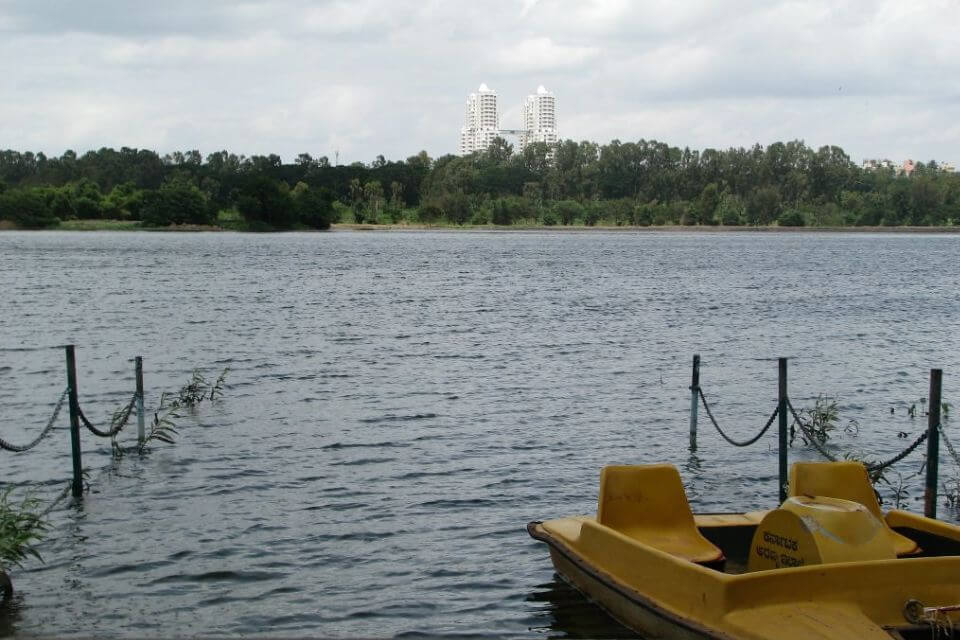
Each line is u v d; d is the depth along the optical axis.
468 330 34.16
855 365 27.23
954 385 24.00
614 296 50.22
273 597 9.96
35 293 49.38
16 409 19.95
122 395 21.52
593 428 18.30
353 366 25.61
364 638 8.98
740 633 7.26
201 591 10.12
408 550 11.34
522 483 14.30
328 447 16.42
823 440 17.52
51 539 11.70
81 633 9.06
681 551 9.39
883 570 7.66
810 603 7.49
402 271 70.38
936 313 42.84
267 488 13.95
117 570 10.67
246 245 117.00
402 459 15.65
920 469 15.72
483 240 143.12
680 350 29.67
